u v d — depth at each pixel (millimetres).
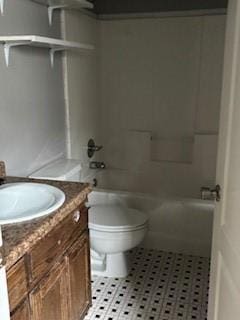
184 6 3092
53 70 2455
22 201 1644
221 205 1397
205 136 3244
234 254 1190
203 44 3121
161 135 3422
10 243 1165
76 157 2922
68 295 1638
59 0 2129
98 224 2252
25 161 2156
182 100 3293
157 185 3482
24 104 2102
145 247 2824
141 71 3326
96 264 2488
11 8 1893
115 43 3324
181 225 2701
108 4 3236
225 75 1393
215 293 1466
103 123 3533
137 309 2109
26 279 1255
